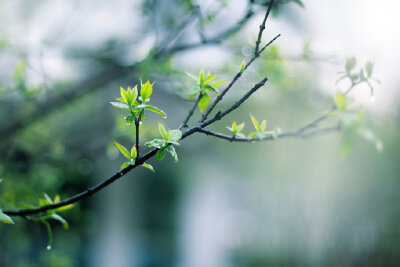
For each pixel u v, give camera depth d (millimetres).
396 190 5617
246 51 2090
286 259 6828
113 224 9273
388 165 5293
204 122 1034
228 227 8727
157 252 8625
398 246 5766
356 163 5637
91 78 2758
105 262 7805
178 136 981
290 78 2535
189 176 10805
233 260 7504
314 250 6629
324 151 6285
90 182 7723
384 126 2822
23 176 2756
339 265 6258
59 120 3189
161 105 5703
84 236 8516
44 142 2963
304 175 6711
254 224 7891
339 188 6246
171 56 2178
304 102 2822
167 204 10531
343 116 1362
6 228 3164
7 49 2232
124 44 2566
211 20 1934
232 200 9016
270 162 7316
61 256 3291
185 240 9086
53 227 5402
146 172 10445
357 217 6156
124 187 9773
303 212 6836
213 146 9656
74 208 3441
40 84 2195
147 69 2158
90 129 3771
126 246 8781
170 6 2148
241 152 8289
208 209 10109
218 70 2279
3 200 2082
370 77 1131
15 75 2020
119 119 2410
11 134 2674
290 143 6703
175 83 2209
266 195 7645
